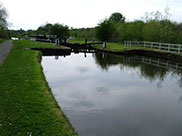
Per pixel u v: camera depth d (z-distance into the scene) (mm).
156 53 21766
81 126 5340
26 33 75750
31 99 5805
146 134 5152
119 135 5020
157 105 7340
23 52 16797
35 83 7520
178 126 5668
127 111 6605
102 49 28562
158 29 26547
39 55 17109
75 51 29562
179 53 19078
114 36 40156
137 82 10852
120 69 14750
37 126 4258
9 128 4062
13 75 8391
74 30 58875
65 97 7750
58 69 13594
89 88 9172
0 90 6328
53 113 5078
